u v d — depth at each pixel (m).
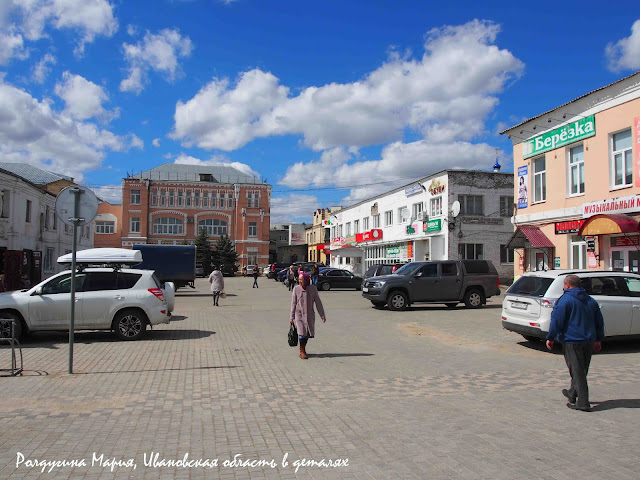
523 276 11.49
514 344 11.50
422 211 36.25
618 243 16.88
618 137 17.38
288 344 11.43
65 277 12.10
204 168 77.69
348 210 54.44
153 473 4.40
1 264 25.44
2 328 11.40
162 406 6.49
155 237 70.75
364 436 5.34
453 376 8.27
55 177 49.34
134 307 12.18
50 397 6.90
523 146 22.25
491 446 5.01
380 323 15.41
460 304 21.80
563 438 5.24
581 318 6.31
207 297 28.88
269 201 74.38
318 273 33.88
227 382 7.83
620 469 4.43
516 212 22.84
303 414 6.15
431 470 4.44
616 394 7.04
